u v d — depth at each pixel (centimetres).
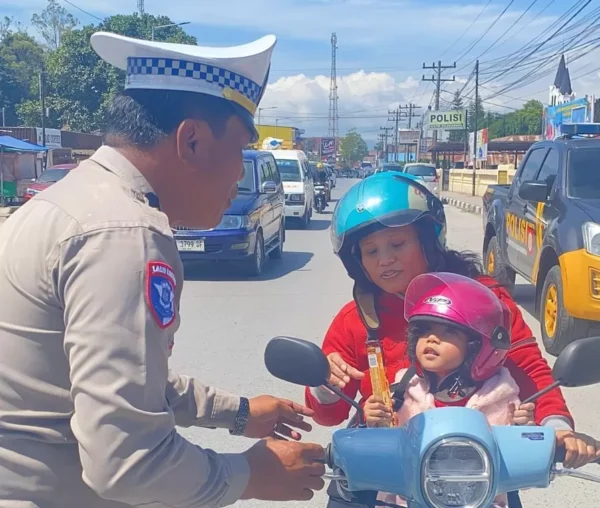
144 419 162
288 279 1180
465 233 1897
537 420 233
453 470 184
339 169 11462
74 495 181
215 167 194
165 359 170
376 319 259
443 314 216
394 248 250
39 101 4675
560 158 791
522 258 862
